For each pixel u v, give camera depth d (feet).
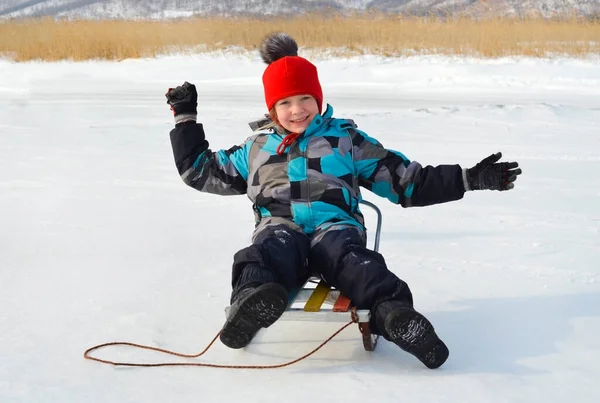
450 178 12.00
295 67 12.44
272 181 12.32
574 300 13.64
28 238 17.83
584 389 10.11
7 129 34.91
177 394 10.05
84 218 19.69
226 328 10.52
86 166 26.45
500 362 11.05
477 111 37.17
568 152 28.58
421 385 10.25
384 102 44.75
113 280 14.83
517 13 74.54
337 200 12.16
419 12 77.10
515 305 13.41
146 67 68.28
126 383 10.41
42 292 14.15
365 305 10.96
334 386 10.26
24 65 71.10
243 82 59.77
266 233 11.85
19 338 11.96
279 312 10.32
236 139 31.35
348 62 66.28
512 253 16.55
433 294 14.03
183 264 15.83
